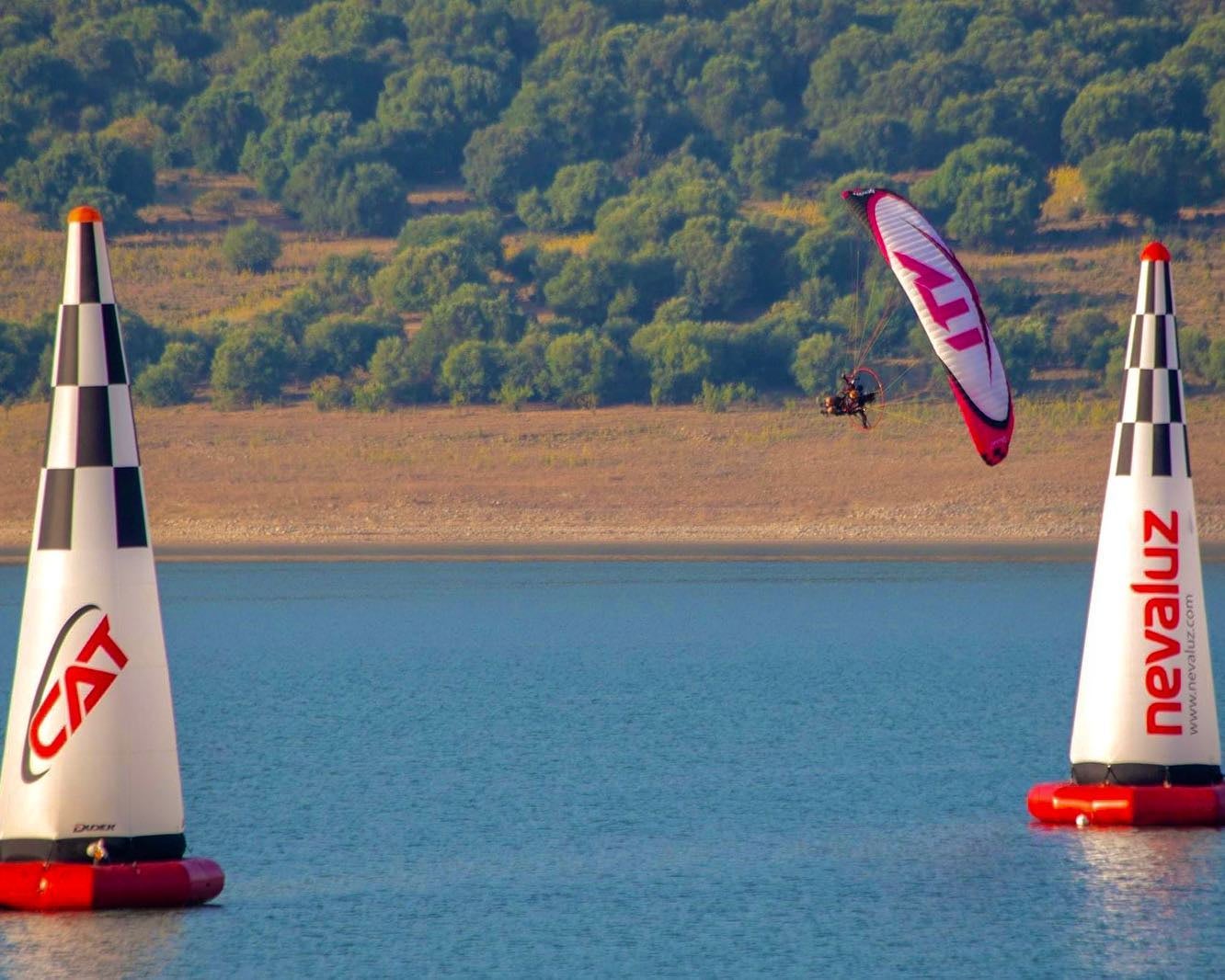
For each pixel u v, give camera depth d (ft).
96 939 256.73
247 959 258.57
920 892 298.97
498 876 314.14
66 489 254.68
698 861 324.80
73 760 257.96
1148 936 269.03
